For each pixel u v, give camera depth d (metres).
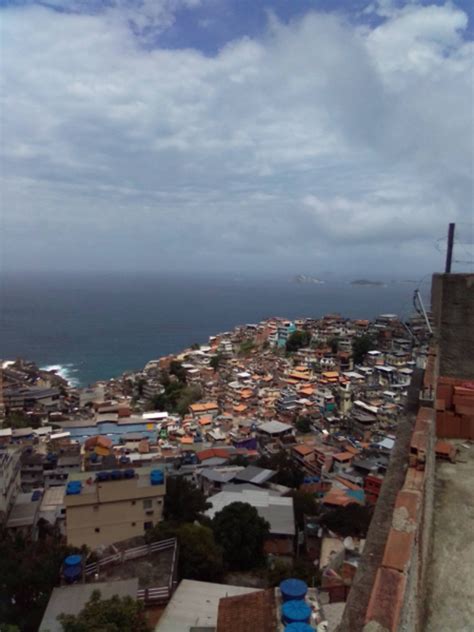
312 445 52.19
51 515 35.03
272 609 15.99
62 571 20.47
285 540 27.28
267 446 52.44
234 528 25.42
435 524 5.30
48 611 17.00
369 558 4.02
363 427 55.25
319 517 30.41
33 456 46.44
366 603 3.65
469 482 6.06
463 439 7.16
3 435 54.22
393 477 4.88
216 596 19.50
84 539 26.16
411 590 3.35
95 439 52.06
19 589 19.78
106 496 26.28
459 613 4.21
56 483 42.75
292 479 40.41
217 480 38.53
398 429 5.88
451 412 7.21
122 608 15.75
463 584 4.47
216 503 31.56
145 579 20.16
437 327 8.32
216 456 47.66
